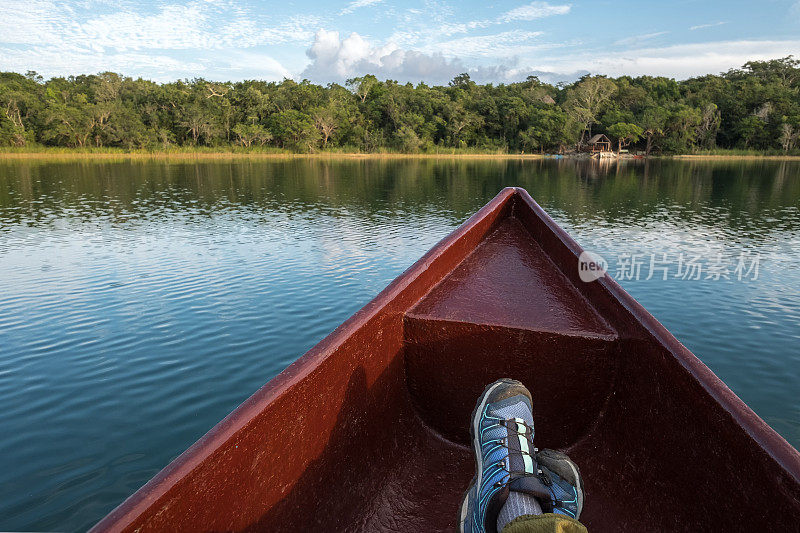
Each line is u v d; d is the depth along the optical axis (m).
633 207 26.39
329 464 1.39
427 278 1.98
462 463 1.83
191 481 0.89
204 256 13.55
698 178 47.59
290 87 106.19
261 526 1.13
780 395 6.49
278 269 12.13
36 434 5.21
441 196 31.09
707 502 1.21
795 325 8.79
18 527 3.95
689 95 110.62
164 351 7.24
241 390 6.16
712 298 10.29
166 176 44.81
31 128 85.38
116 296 9.79
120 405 5.80
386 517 1.55
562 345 1.69
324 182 40.72
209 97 95.75
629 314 1.60
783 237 17.55
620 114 100.75
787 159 90.69
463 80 127.00
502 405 1.16
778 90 104.88
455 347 1.78
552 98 120.75
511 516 0.88
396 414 1.80
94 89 97.88
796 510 0.93
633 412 1.58
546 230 2.37
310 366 1.25
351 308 9.15
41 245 15.03
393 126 104.12
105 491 4.36
